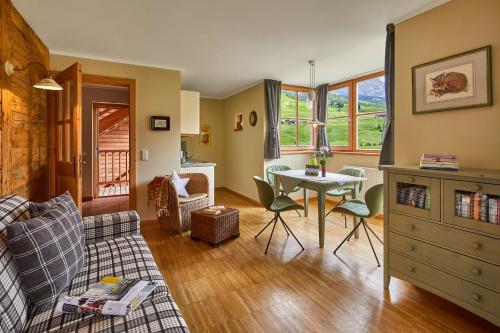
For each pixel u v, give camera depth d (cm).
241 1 233
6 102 220
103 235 207
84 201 573
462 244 184
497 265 168
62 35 300
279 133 522
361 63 409
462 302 184
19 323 112
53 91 326
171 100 421
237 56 371
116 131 732
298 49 347
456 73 224
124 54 361
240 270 265
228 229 341
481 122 212
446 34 230
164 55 365
